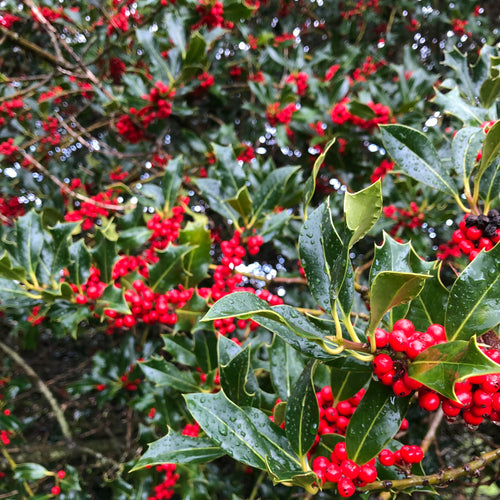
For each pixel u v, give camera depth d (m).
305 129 1.09
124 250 0.76
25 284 0.59
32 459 1.06
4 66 1.27
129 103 0.94
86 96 1.21
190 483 0.78
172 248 0.61
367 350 0.35
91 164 1.11
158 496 0.77
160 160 1.12
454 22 1.32
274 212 0.78
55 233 0.59
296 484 0.37
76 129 1.26
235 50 1.32
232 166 0.67
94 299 0.60
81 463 1.27
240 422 0.38
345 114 1.00
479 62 0.60
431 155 0.46
